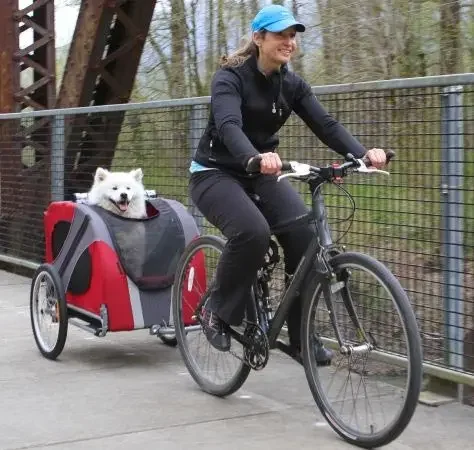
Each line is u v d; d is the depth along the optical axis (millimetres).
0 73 9805
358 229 4984
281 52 3979
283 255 4160
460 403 4395
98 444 3844
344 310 3783
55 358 5488
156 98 14688
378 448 3730
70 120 8188
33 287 5684
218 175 4203
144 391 4738
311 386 4012
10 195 9344
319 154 5234
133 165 7262
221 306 4215
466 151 4285
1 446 3826
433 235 4500
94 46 8961
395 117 4676
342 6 10156
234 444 3824
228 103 3947
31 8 9867
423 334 4582
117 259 5137
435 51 9602
